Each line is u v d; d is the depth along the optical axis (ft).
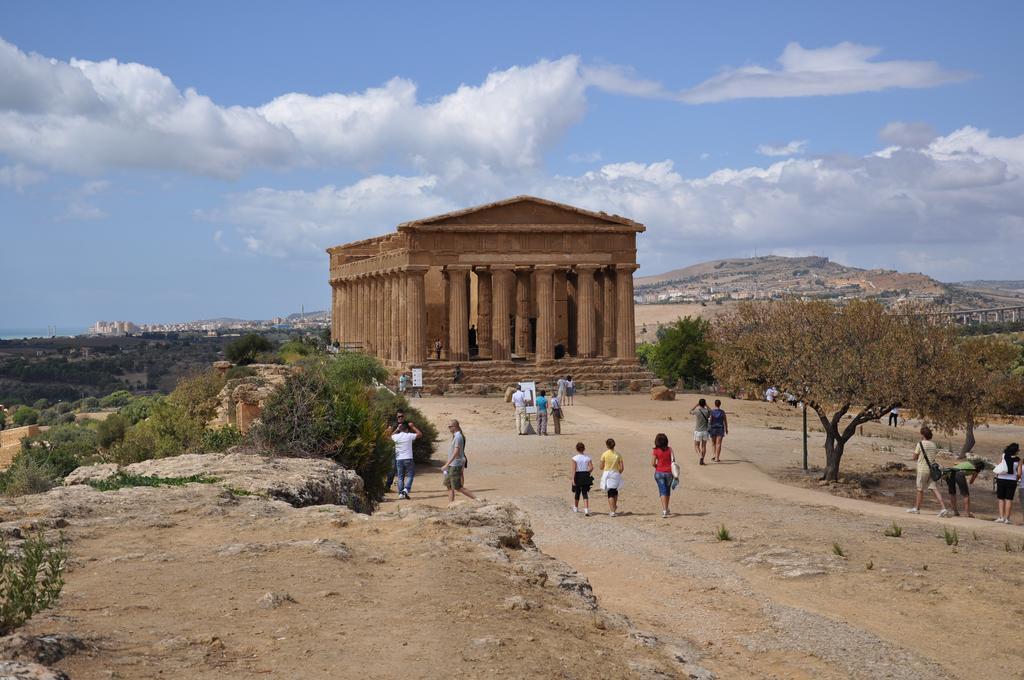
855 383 112.27
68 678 25.45
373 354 268.00
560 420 172.04
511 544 53.16
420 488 107.86
